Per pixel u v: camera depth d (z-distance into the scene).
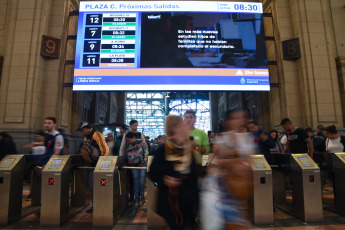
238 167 1.91
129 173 5.84
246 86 8.10
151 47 8.19
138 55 8.12
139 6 8.49
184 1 8.60
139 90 7.92
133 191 5.86
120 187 4.60
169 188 1.97
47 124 4.45
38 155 5.08
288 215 4.63
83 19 8.34
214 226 1.84
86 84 7.92
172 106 26.81
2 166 4.25
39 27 8.21
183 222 1.92
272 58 9.43
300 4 8.73
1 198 4.14
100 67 8.02
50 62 8.39
